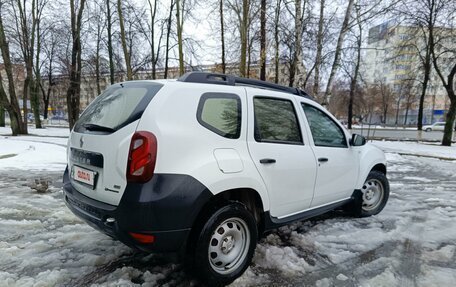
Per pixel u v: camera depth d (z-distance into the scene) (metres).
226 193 2.95
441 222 4.48
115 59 24.06
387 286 2.76
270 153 3.05
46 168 8.11
